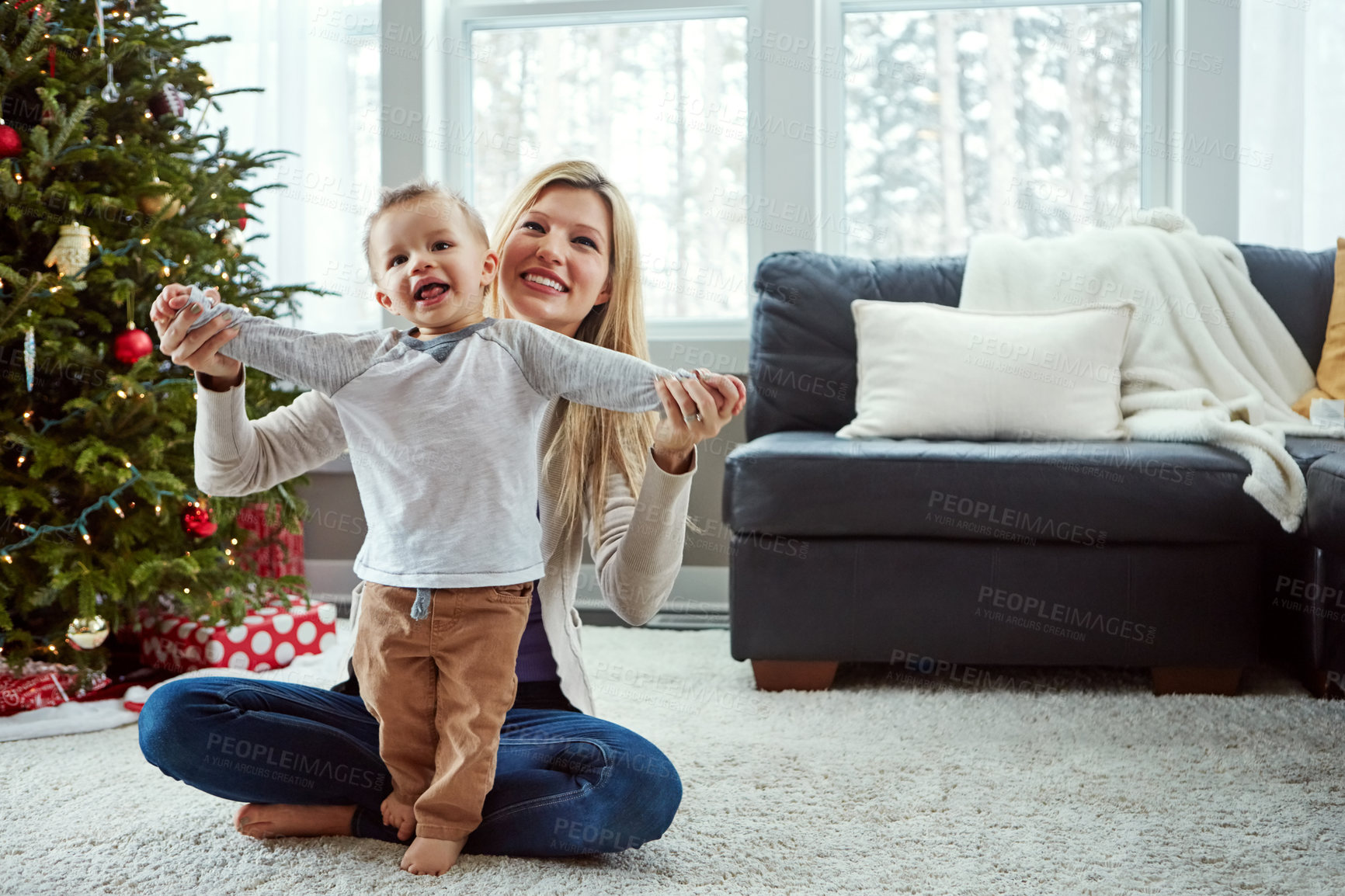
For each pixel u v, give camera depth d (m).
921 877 1.26
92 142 2.11
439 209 1.23
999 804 1.51
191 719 1.26
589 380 1.18
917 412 2.40
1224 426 2.14
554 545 1.39
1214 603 2.07
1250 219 2.96
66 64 2.09
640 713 2.01
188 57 3.10
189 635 2.33
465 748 1.17
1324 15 2.87
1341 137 2.87
